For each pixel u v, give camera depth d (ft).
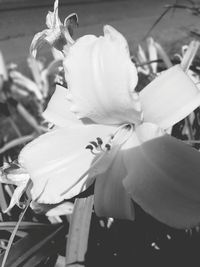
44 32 1.07
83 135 0.98
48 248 1.03
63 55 1.10
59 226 1.09
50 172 0.94
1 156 1.58
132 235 1.18
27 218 1.27
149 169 0.87
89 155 0.95
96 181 0.94
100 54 0.88
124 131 0.97
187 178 0.84
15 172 1.04
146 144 0.89
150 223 1.16
